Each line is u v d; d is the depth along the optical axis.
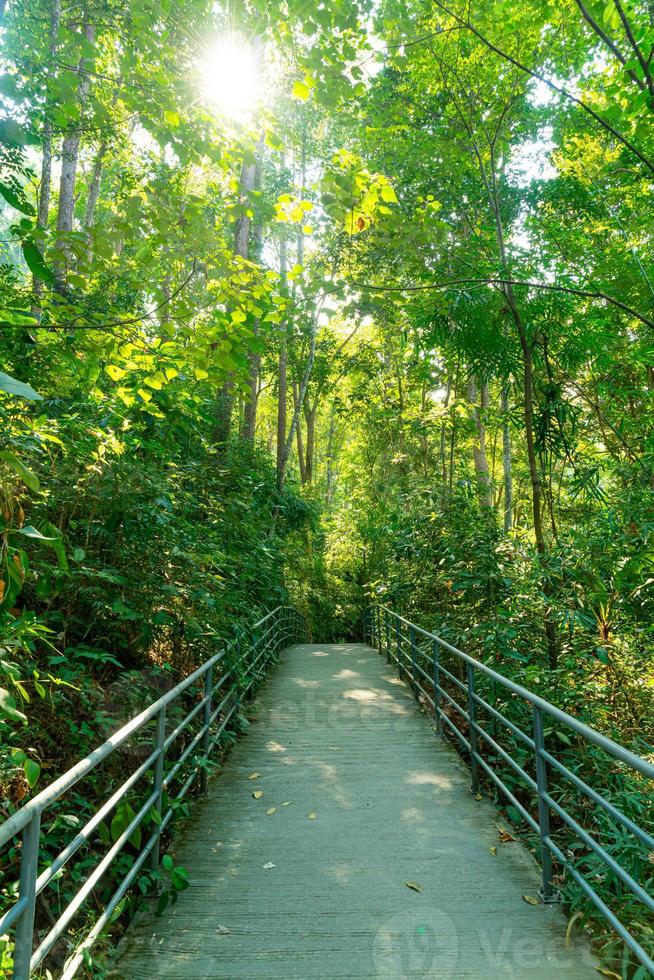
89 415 4.73
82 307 3.52
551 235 9.12
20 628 2.72
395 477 15.62
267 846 3.71
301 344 18.44
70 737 3.64
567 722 2.81
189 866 3.46
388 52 4.57
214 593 5.71
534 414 7.07
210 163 4.52
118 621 4.37
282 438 17.53
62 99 3.94
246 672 6.96
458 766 5.22
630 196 9.13
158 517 4.57
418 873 3.36
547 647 6.15
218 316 3.87
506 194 9.47
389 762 5.32
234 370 4.00
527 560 6.43
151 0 3.56
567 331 6.87
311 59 4.09
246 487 7.89
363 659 12.04
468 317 6.61
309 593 18.69
